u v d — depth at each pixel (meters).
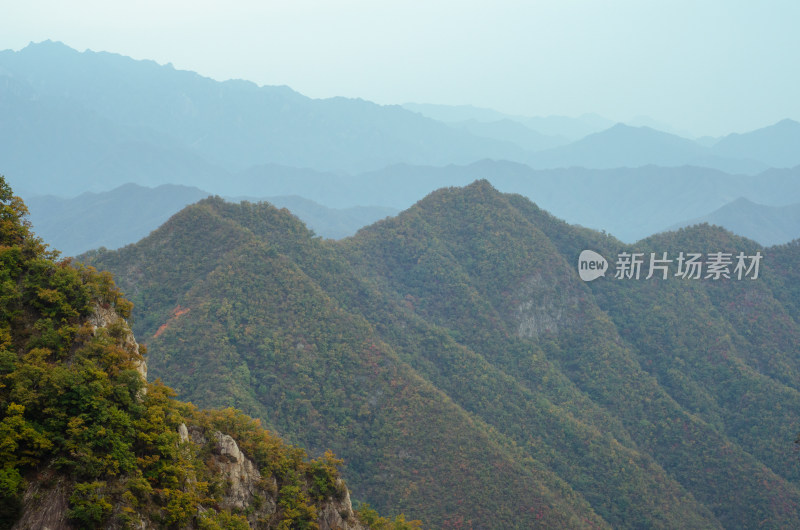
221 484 46.66
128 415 40.34
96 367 40.66
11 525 33.78
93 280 45.81
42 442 35.62
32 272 44.47
